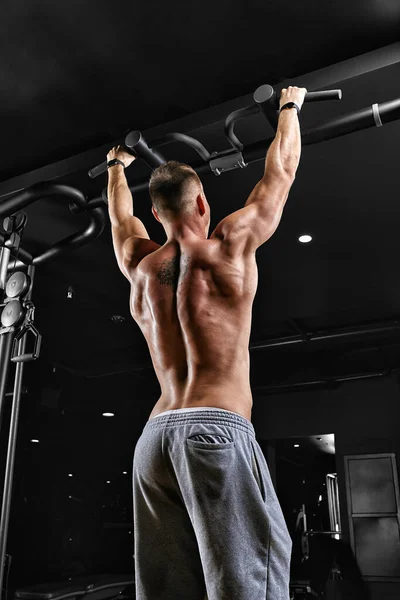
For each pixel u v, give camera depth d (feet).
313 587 21.95
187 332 3.94
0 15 7.64
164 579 3.55
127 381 26.09
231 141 7.51
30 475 25.72
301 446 29.78
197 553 3.56
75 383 25.40
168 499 3.60
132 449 29.17
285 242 13.65
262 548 3.24
